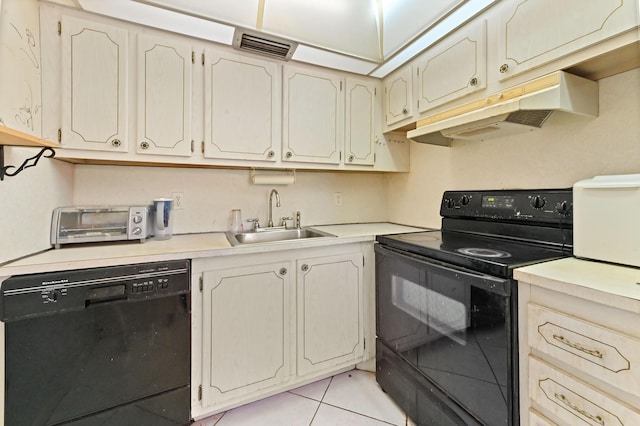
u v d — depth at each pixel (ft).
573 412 2.62
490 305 3.31
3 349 3.39
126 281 3.87
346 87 6.48
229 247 4.59
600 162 3.94
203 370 4.49
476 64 4.59
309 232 6.81
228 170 6.52
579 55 3.39
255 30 4.81
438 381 4.08
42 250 4.12
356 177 8.05
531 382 2.99
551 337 2.80
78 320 3.68
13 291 3.32
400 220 7.79
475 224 5.42
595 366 2.47
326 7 5.36
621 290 2.39
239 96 5.41
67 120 4.27
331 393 5.42
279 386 5.14
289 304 5.16
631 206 3.14
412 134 5.42
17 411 3.46
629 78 3.66
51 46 4.17
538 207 4.36
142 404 4.08
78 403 3.72
